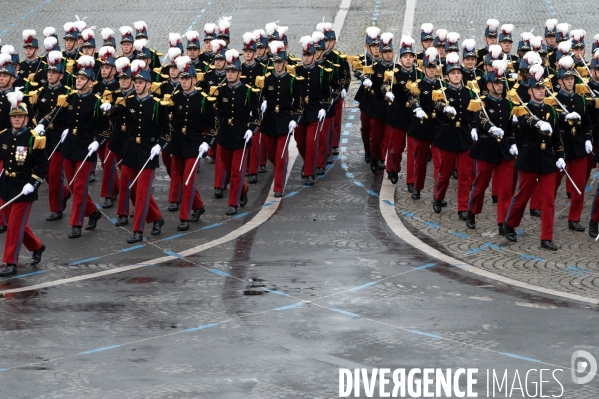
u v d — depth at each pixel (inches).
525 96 768.9
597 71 807.7
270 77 839.7
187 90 753.6
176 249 698.8
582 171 745.6
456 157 785.6
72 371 466.3
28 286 612.1
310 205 818.8
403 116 860.6
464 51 858.8
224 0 1707.7
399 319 541.6
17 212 641.6
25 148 642.2
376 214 791.7
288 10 1632.6
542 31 1448.1
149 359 482.3
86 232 749.9
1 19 1571.1
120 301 577.3
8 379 455.8
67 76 871.7
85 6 1657.2
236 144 792.9
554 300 578.6
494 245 709.9
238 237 729.0
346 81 965.8
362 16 1585.9
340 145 1032.8
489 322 536.1
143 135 730.2
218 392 439.2
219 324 534.6
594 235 733.3
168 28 1510.8
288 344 502.9
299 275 629.3
